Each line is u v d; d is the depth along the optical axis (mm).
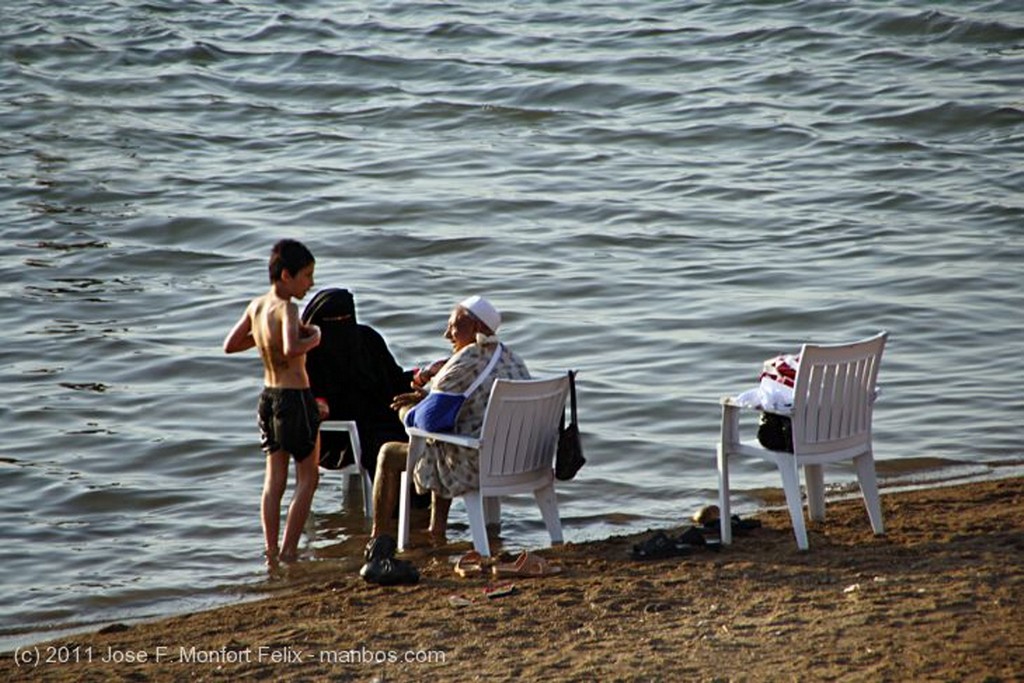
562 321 55438
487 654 24609
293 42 122688
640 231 70188
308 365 36625
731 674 22656
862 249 65500
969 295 57188
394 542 33438
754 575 28094
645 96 102562
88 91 108375
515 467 31859
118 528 35906
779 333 53125
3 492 38500
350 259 66438
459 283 61625
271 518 33562
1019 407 43781
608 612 26406
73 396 47094
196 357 51094
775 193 77438
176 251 68000
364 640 25781
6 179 83312
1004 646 22797
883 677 21922
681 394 46219
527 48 118438
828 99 99625
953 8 120688
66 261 66312
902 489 36812
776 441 29984
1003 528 30625
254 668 24750
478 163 86500
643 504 36781
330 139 94375
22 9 133500
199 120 100188
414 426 31969
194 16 132875
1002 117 92375
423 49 119625
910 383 46656
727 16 125625
